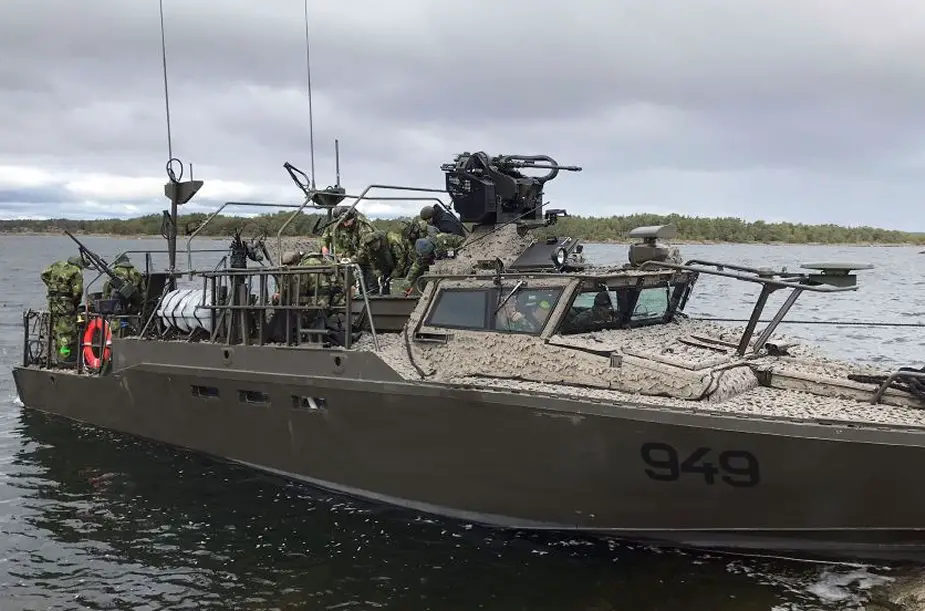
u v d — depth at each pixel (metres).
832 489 6.64
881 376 7.60
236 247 11.18
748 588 7.04
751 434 6.74
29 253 82.62
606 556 7.77
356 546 8.18
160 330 12.04
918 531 6.50
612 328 8.90
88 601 7.19
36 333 14.91
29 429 12.83
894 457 6.36
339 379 9.09
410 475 8.71
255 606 7.05
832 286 7.46
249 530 8.65
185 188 11.65
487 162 10.54
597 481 7.52
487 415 7.96
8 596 7.27
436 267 10.05
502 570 7.58
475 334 8.69
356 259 11.31
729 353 8.41
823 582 7.05
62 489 10.03
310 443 9.59
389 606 6.98
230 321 10.45
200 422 11.00
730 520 7.13
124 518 9.07
